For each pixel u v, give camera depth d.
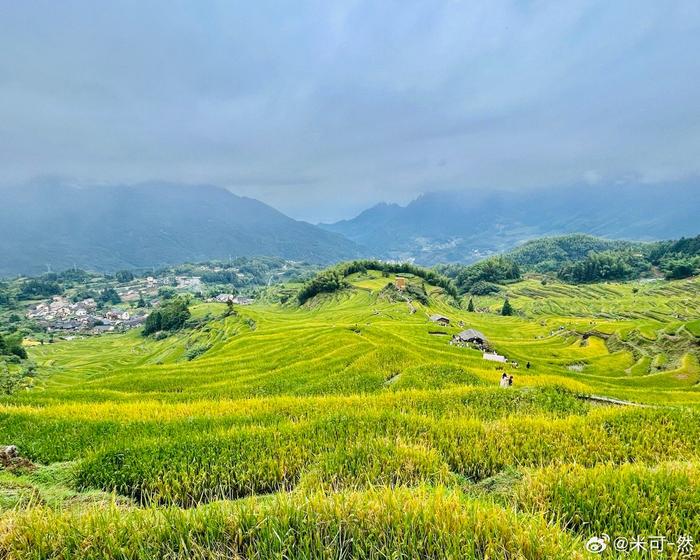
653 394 45.72
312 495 6.42
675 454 12.80
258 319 145.00
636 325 104.62
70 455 15.35
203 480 11.20
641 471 8.70
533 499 7.89
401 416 16.08
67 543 5.74
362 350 55.78
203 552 5.30
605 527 6.71
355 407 21.44
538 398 23.33
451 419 16.00
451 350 69.81
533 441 13.23
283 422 17.02
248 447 13.31
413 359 48.34
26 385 57.12
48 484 11.45
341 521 5.57
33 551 5.61
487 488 10.12
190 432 17.16
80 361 151.75
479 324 148.88
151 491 10.95
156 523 6.00
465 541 5.23
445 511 5.75
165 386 47.53
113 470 11.90
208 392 39.44
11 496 9.25
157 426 18.47
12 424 19.45
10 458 12.49
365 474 9.85
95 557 5.52
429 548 5.16
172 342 158.88
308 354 60.00
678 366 74.50
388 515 5.64
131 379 49.47
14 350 130.00
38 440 17.09
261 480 11.30
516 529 5.46
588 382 59.66
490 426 14.91
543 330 133.38
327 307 198.00
